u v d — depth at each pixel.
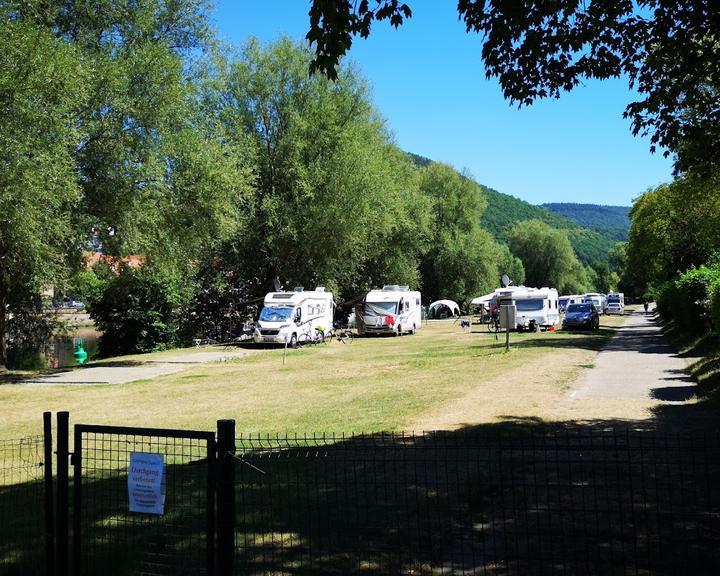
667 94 11.98
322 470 8.20
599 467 7.99
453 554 5.43
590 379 16.84
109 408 15.43
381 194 43.88
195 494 7.32
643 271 42.44
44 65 18.81
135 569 5.28
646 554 5.27
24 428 13.16
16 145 18.02
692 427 10.05
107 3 23.22
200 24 26.44
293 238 40.62
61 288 23.83
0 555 5.75
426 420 11.88
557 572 4.98
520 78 10.95
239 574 5.08
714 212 27.75
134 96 22.88
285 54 40.69
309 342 38.56
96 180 22.34
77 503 4.73
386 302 45.03
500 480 6.89
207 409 14.92
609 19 10.40
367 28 8.70
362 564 5.25
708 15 10.15
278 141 40.72
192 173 24.89
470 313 77.12
